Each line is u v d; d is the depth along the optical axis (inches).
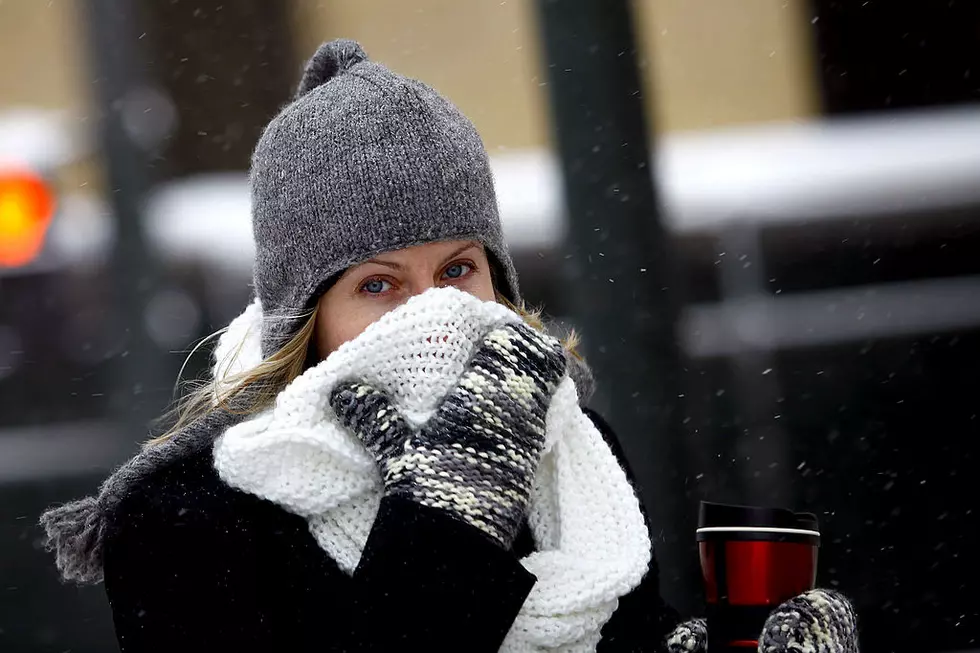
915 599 734.5
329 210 282.2
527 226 885.8
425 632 247.9
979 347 800.3
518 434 263.6
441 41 1216.2
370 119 284.5
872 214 873.5
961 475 769.6
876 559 751.7
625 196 605.0
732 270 861.2
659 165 615.5
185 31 1216.8
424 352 269.6
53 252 914.1
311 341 297.0
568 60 605.0
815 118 1175.0
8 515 859.4
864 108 1173.1
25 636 794.2
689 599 594.6
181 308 849.5
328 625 269.7
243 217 881.5
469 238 289.6
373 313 286.2
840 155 893.8
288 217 286.7
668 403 603.5
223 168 1240.8
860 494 772.6
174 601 264.8
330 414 273.6
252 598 267.3
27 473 884.0
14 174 906.1
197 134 1223.5
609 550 285.3
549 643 272.2
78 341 914.7
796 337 820.6
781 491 777.6
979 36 1158.3
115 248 844.0
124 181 845.2
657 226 610.2
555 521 295.6
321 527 273.7
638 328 602.2
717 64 1182.3
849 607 271.0
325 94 292.0
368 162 282.0
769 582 266.4
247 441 267.6
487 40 1202.6
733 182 884.6
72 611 799.1
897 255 869.2
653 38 1185.4
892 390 799.7
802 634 257.6
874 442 786.2
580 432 295.7
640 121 609.3
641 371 601.3
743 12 1178.0
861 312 818.8
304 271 285.3
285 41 1258.0
